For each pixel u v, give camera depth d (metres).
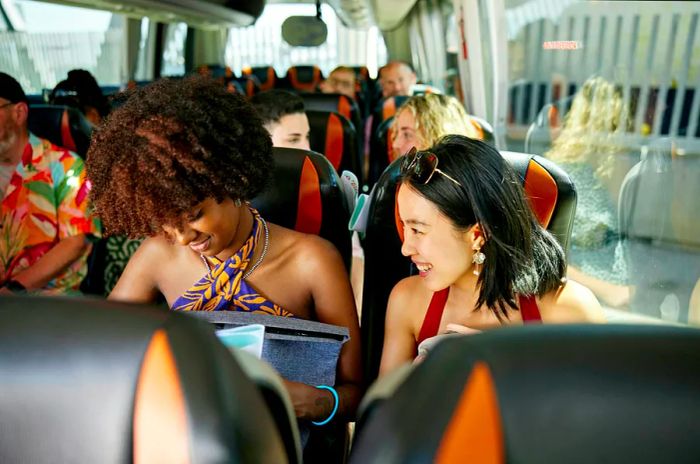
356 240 3.11
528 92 2.95
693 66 1.96
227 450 0.48
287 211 1.45
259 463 0.50
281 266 1.21
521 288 1.12
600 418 0.43
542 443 0.43
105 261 2.20
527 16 2.85
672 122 1.97
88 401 0.49
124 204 0.93
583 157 2.12
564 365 0.44
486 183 1.05
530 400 0.43
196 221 0.99
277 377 0.63
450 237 1.07
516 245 1.09
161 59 6.54
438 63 5.88
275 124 2.17
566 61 2.51
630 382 0.43
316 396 1.04
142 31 5.96
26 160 1.90
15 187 1.89
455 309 1.20
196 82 1.00
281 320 1.03
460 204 1.04
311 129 2.68
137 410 0.49
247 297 1.17
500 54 3.09
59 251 1.92
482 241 1.09
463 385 0.43
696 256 1.93
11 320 0.51
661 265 1.99
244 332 0.91
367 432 0.46
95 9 3.64
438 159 1.05
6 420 0.50
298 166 1.45
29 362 0.49
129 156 0.90
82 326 0.50
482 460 0.43
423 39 6.77
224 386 0.49
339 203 1.47
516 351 0.44
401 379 0.55
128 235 1.00
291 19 4.41
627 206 2.03
